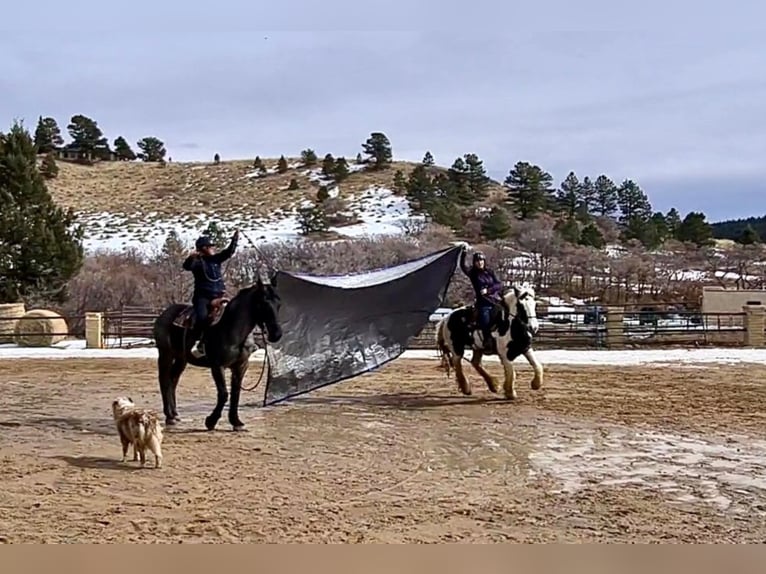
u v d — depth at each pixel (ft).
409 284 48.93
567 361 73.36
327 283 45.60
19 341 96.99
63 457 33.17
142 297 127.03
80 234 124.36
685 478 29.84
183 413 45.37
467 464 32.32
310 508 25.43
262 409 47.06
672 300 133.69
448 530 23.07
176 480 29.17
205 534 22.54
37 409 47.26
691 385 56.59
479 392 53.52
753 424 41.22
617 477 30.07
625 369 67.05
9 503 25.77
